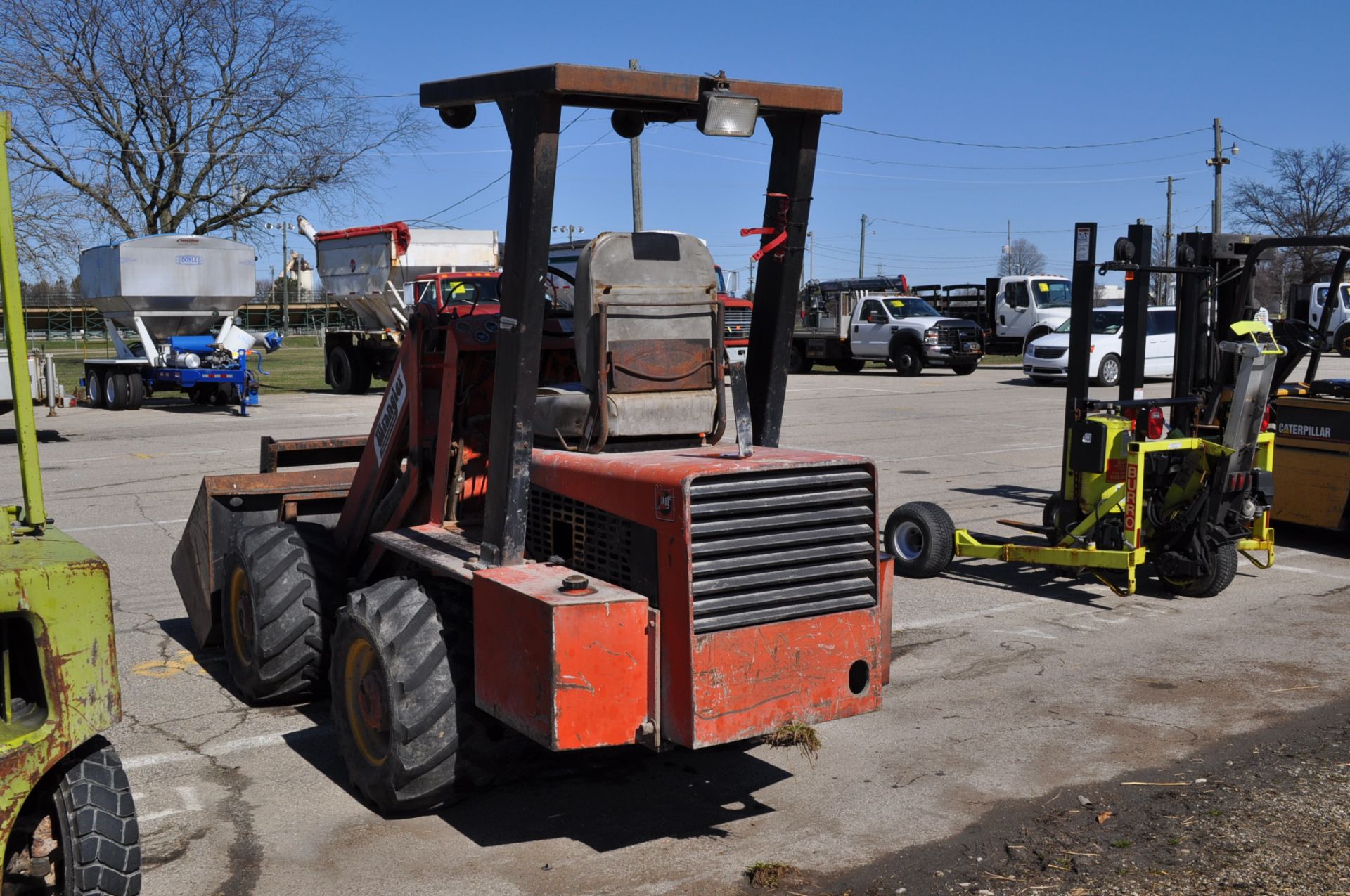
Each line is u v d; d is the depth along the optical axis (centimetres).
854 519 430
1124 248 817
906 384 2880
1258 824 461
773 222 490
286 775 518
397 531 526
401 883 418
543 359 532
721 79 431
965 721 587
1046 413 2153
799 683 415
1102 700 618
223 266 2383
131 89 3834
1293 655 696
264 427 1995
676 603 393
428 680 439
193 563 680
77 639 317
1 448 1719
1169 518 819
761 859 437
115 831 335
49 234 3500
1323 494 977
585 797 496
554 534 457
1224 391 889
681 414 463
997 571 920
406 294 2580
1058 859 434
